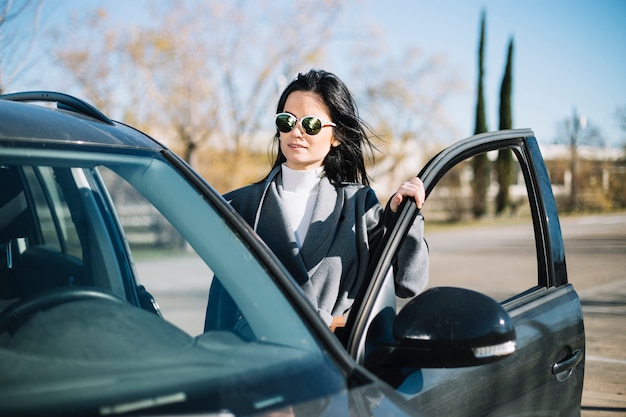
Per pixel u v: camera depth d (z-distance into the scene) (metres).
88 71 16.14
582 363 2.46
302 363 1.38
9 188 2.24
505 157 32.72
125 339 1.43
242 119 19.19
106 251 2.21
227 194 2.26
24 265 2.18
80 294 1.61
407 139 32.62
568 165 35.62
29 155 1.63
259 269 1.60
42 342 1.41
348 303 2.06
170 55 17.86
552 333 2.28
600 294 9.38
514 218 32.03
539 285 2.48
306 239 2.07
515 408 2.07
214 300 1.71
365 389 1.36
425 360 1.58
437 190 30.73
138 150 1.81
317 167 2.25
